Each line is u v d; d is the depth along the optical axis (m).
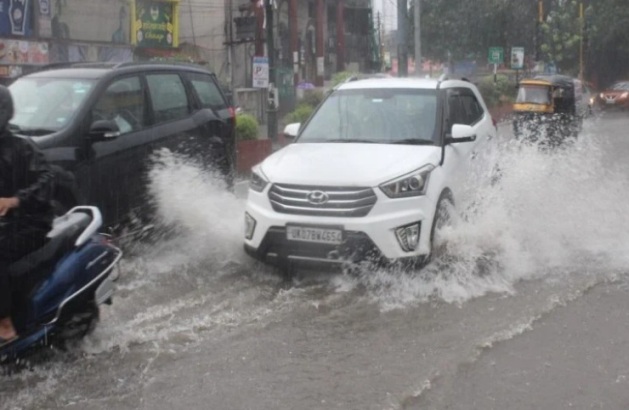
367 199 6.41
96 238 5.27
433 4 45.19
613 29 47.09
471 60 45.84
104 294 5.29
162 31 30.92
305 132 8.00
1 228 4.49
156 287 6.61
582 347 5.17
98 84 7.32
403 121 7.75
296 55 39.50
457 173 7.52
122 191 7.35
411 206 6.56
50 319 4.86
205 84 9.02
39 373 4.80
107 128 6.83
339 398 4.40
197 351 5.15
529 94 24.06
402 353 5.09
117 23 28.62
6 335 4.63
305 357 5.04
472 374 4.71
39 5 24.72
